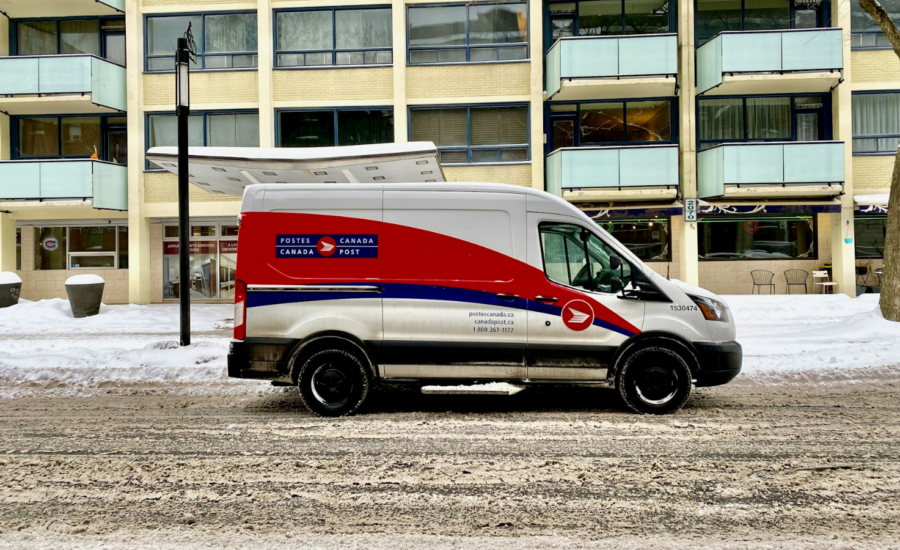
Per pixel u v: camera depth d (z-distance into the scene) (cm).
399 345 593
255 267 599
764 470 426
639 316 590
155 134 1825
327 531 329
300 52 1794
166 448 489
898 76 1736
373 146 1115
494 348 592
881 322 1037
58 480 415
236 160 1114
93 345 1054
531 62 1739
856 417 575
